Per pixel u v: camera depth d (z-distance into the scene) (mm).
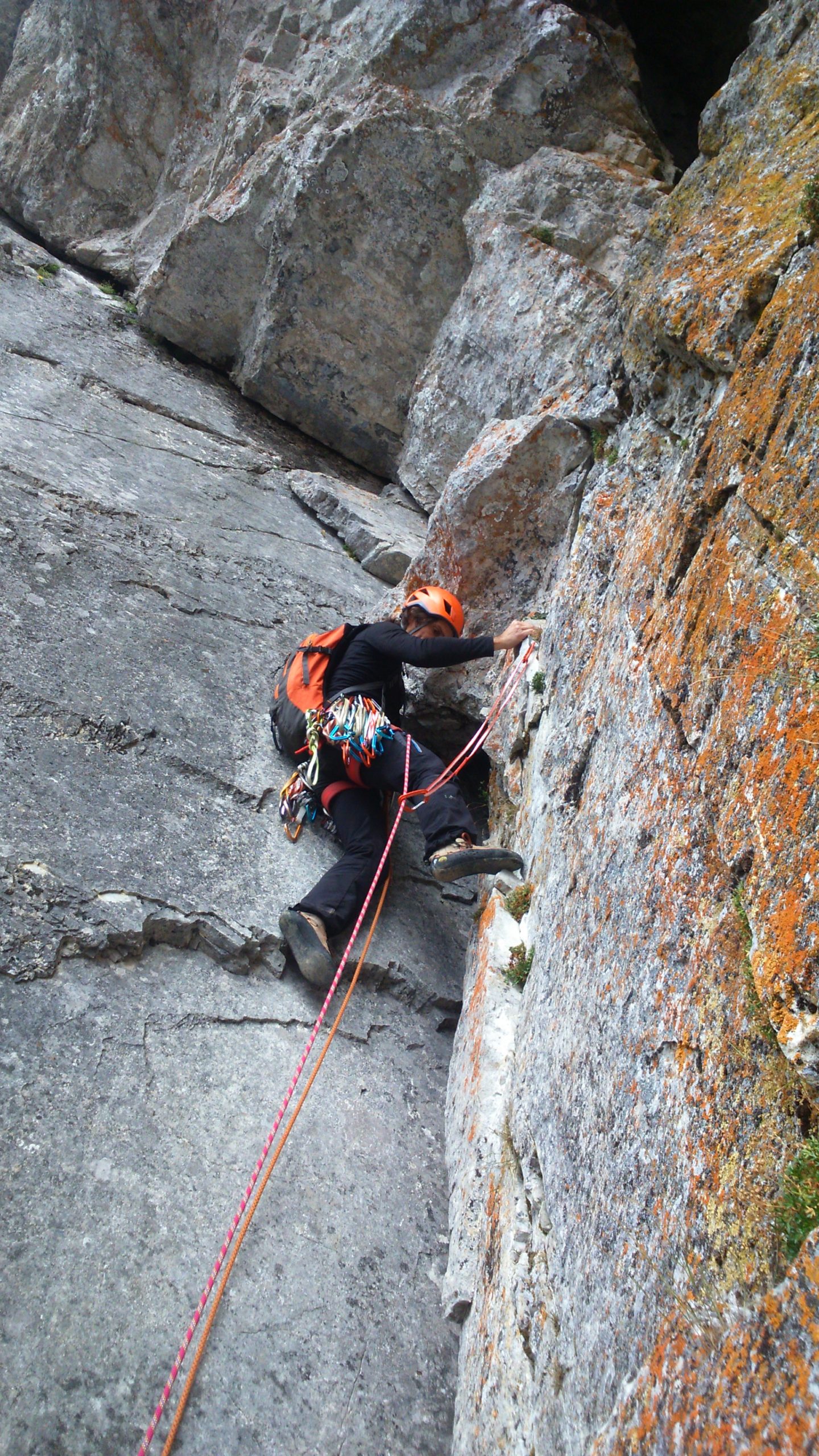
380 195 5414
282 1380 2152
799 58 2818
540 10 5262
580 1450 1474
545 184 5137
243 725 3857
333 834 3668
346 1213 2533
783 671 1467
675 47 6777
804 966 1183
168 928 2926
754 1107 1283
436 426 5516
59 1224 2199
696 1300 1268
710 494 1982
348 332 5809
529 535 3871
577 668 2873
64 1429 1914
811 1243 1071
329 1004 3068
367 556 5324
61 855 2941
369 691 3643
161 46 6840
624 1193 1583
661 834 1823
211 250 5992
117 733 3492
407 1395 2229
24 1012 2543
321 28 6074
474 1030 2818
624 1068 1713
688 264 2588
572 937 2268
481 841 4043
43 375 5547
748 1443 1038
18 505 4324
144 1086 2553
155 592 4289
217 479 5449
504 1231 2189
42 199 7086
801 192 2328
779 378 1814
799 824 1296
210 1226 2348
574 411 3596
